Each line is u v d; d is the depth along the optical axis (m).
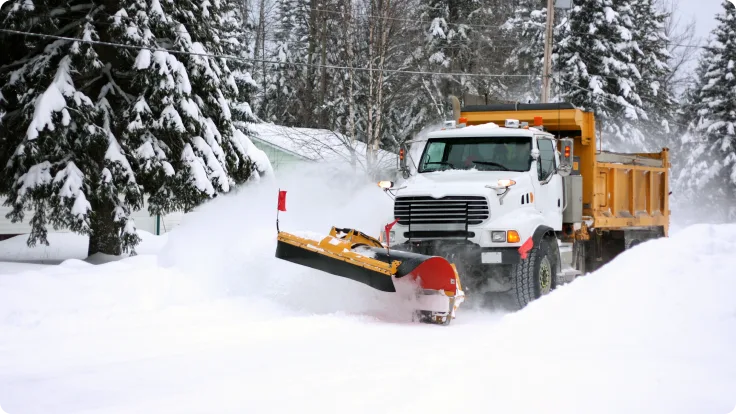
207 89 18.47
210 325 8.55
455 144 12.34
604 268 8.44
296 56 52.97
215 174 18.08
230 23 30.70
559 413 4.48
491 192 10.94
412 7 36.75
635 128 40.00
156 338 7.75
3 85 17.78
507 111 13.76
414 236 11.13
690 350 6.20
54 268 12.31
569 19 39.94
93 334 8.02
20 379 5.93
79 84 17.86
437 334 8.30
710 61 48.56
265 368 6.15
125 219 17.16
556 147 12.53
